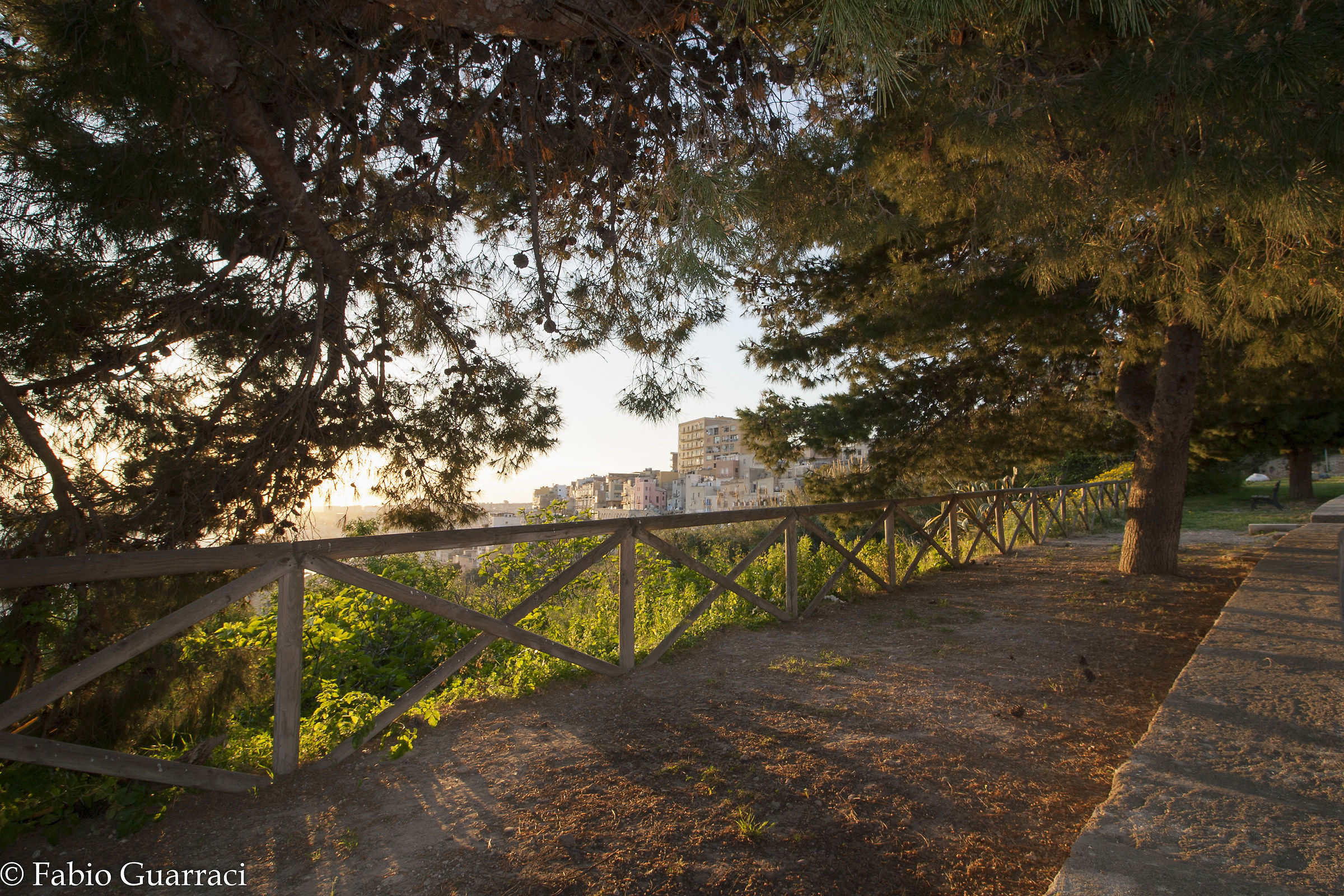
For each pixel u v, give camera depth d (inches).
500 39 128.9
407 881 87.0
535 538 157.2
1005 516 492.7
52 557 91.8
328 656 169.3
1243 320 183.9
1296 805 87.4
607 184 152.3
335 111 129.4
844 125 159.2
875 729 138.0
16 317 118.1
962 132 138.5
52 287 119.6
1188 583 300.5
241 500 147.9
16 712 90.0
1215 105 113.1
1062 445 383.6
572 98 136.3
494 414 181.8
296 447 152.7
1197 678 137.3
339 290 154.1
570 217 173.0
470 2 105.3
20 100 115.6
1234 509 739.4
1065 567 363.3
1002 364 343.3
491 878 87.4
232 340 146.9
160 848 95.8
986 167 171.9
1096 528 586.6
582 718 145.5
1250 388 355.9
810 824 100.7
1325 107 109.9
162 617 119.5
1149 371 337.4
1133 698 156.7
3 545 121.6
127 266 129.5
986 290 253.8
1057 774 118.3
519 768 120.0
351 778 117.5
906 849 94.8
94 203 118.9
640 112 134.7
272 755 123.7
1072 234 166.4
